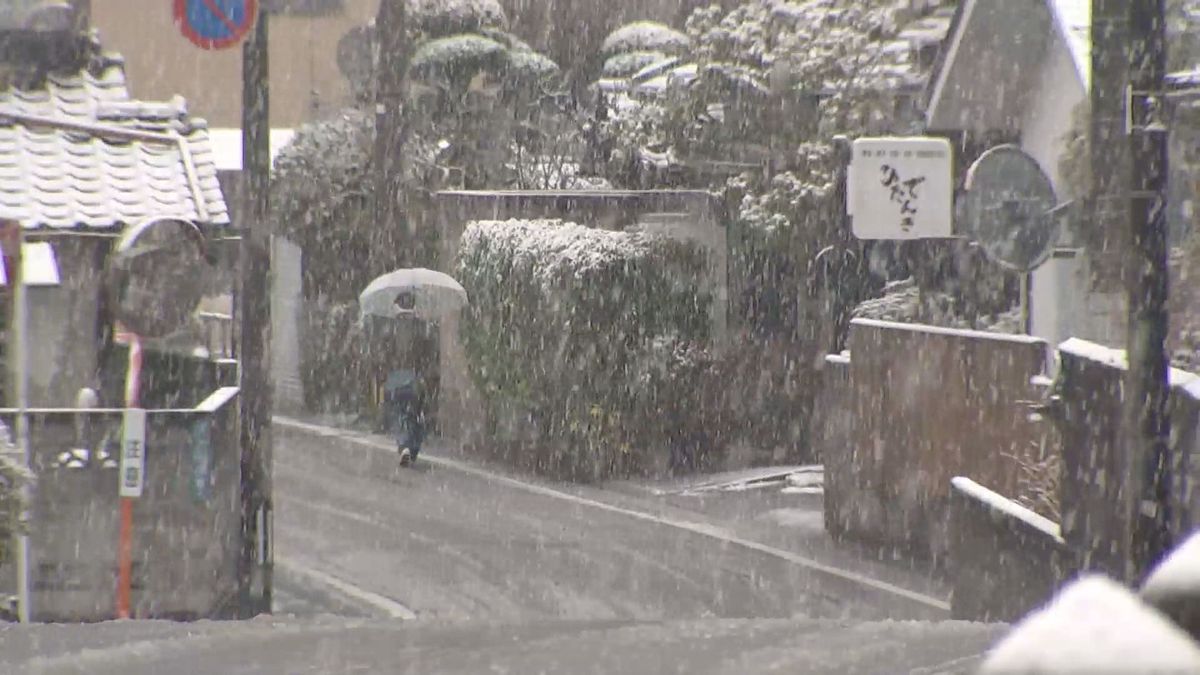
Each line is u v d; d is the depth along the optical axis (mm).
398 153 108375
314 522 66438
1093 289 60469
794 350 86625
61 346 56094
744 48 87625
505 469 84250
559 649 26844
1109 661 6941
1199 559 8805
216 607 40625
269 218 42562
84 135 55625
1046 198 52250
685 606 49875
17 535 34188
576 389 81750
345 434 101375
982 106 69750
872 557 59156
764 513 69688
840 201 81875
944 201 58656
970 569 42594
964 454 55219
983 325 71188
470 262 91688
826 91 83000
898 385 59969
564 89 122500
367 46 119938
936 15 80500
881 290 84250
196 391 63156
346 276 114500
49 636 28594
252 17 41438
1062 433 36250
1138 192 29422
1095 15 30250
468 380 94188
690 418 83375
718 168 90250
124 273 42938
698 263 85250
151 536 39688
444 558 58250
